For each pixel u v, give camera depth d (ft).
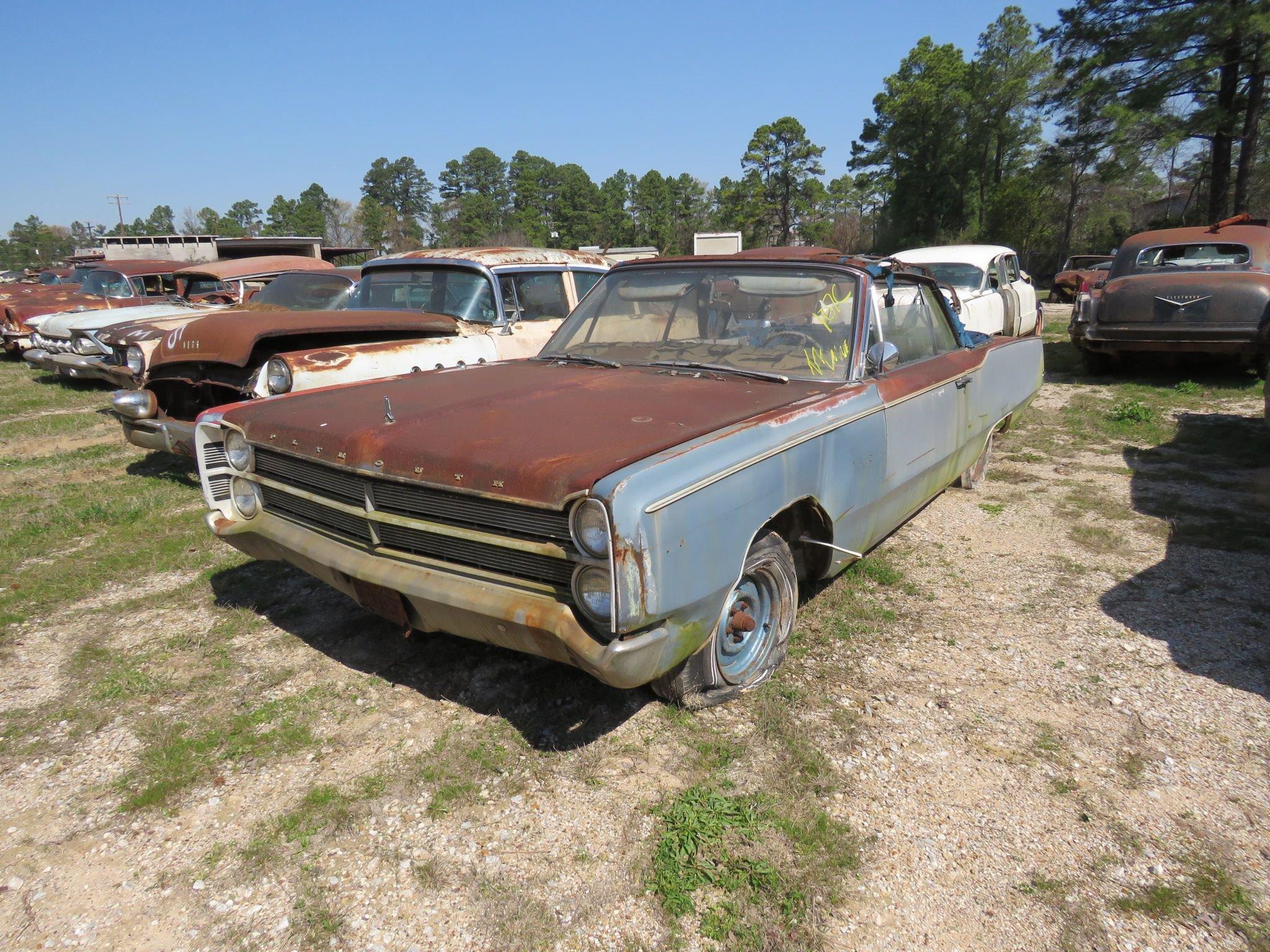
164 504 19.51
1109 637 12.22
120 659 12.03
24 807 8.95
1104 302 30.78
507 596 8.65
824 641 12.23
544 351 14.60
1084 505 17.94
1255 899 7.48
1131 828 8.38
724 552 8.89
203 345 18.11
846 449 11.16
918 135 178.60
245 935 7.24
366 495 9.72
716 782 9.09
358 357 17.80
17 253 410.31
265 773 9.41
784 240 271.08
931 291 15.61
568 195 360.89
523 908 7.45
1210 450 21.83
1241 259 30.09
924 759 9.48
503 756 9.60
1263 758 9.39
